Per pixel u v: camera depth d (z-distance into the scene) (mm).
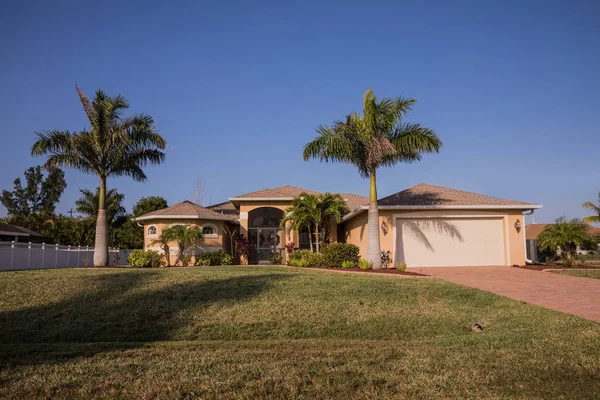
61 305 11430
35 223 43094
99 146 23141
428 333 9719
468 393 5496
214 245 26844
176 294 12609
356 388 5762
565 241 20141
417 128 19422
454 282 15320
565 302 11812
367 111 18875
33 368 6699
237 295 12641
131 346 8375
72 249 28406
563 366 6375
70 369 6641
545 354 6977
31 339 9242
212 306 11461
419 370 6410
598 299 12172
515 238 21672
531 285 14719
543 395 5430
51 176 60344
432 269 20234
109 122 23094
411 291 13297
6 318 10383
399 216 21500
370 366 6684
